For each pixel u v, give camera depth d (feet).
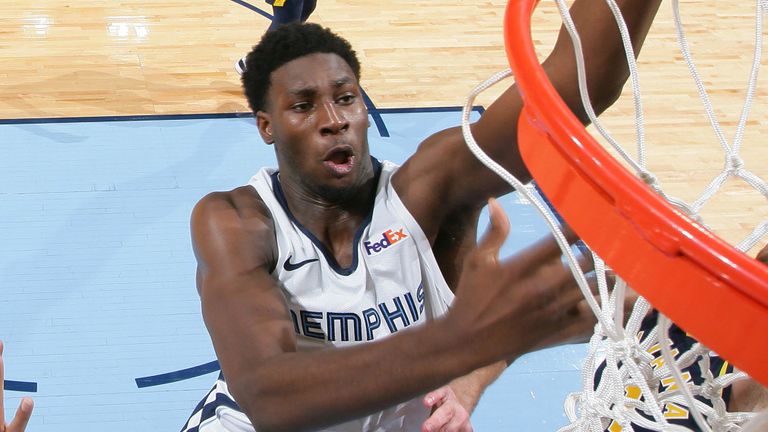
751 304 2.41
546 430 11.41
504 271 3.20
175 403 11.75
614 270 2.74
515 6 3.72
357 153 6.95
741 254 2.47
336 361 3.92
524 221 14.64
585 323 3.36
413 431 7.54
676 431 3.77
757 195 15.76
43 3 23.32
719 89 19.95
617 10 4.49
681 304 2.55
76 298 13.44
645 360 3.92
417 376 3.47
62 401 11.67
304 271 7.00
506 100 5.75
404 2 24.31
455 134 6.85
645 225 2.62
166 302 13.46
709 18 24.04
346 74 6.98
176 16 22.89
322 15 23.20
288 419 4.13
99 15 22.77
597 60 5.02
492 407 11.75
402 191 7.08
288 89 6.89
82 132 17.58
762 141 17.76
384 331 7.08
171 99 18.99
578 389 12.08
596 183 2.80
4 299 13.33
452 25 23.03
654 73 20.54
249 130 17.97
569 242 3.22
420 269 7.14
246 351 5.54
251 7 23.67
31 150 16.92
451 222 7.16
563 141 2.95
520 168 5.90
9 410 11.43
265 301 5.95
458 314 3.31
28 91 19.02
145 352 12.55
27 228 14.83
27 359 12.31
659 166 16.61
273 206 7.09
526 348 3.27
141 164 16.67
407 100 19.17
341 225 7.12
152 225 15.05
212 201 6.91
